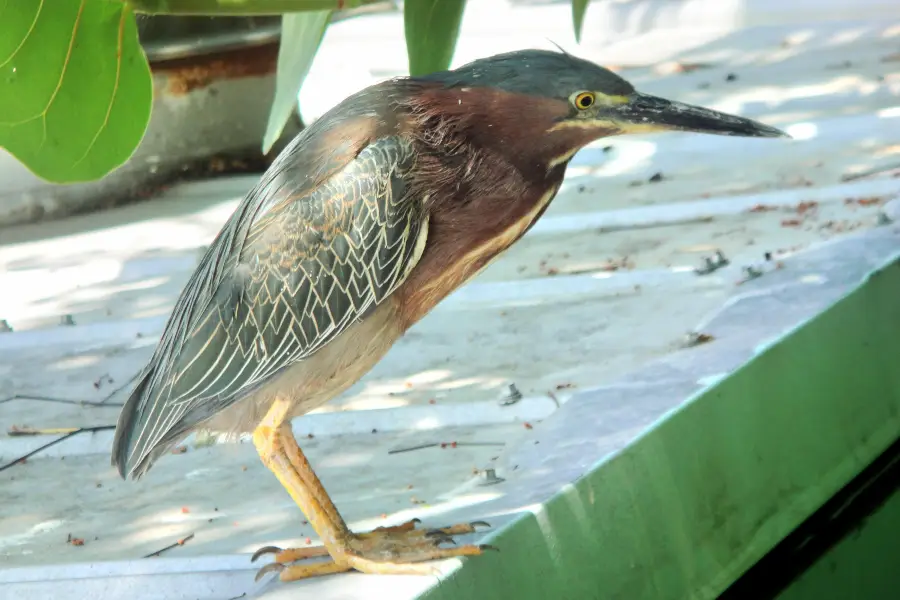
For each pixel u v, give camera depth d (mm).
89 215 15477
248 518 7688
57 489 8414
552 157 6156
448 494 7016
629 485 6770
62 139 4879
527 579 6070
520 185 6117
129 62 4879
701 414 7348
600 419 7484
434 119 6039
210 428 6375
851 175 13156
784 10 23203
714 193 13219
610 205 13352
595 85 5996
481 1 25797
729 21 23375
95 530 7680
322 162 6145
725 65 20109
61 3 4723
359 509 7320
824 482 8141
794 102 16734
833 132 15016
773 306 8828
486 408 8844
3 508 8164
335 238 6047
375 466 8141
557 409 8102
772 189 13062
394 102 6113
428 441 8523
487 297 11242
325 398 6289
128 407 6480
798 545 8203
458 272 6336
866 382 8750
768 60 20031
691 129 6070
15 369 10578
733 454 7512
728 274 10688
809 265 9656
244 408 6242
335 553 5953
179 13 4770
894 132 14719
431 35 5945
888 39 20578
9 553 7414
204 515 7801
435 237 6145
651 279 10969
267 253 6148
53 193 15328
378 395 9352
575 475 6641
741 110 16625
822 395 8305
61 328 11398
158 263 13180
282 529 7426
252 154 16812
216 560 6965
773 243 11281
